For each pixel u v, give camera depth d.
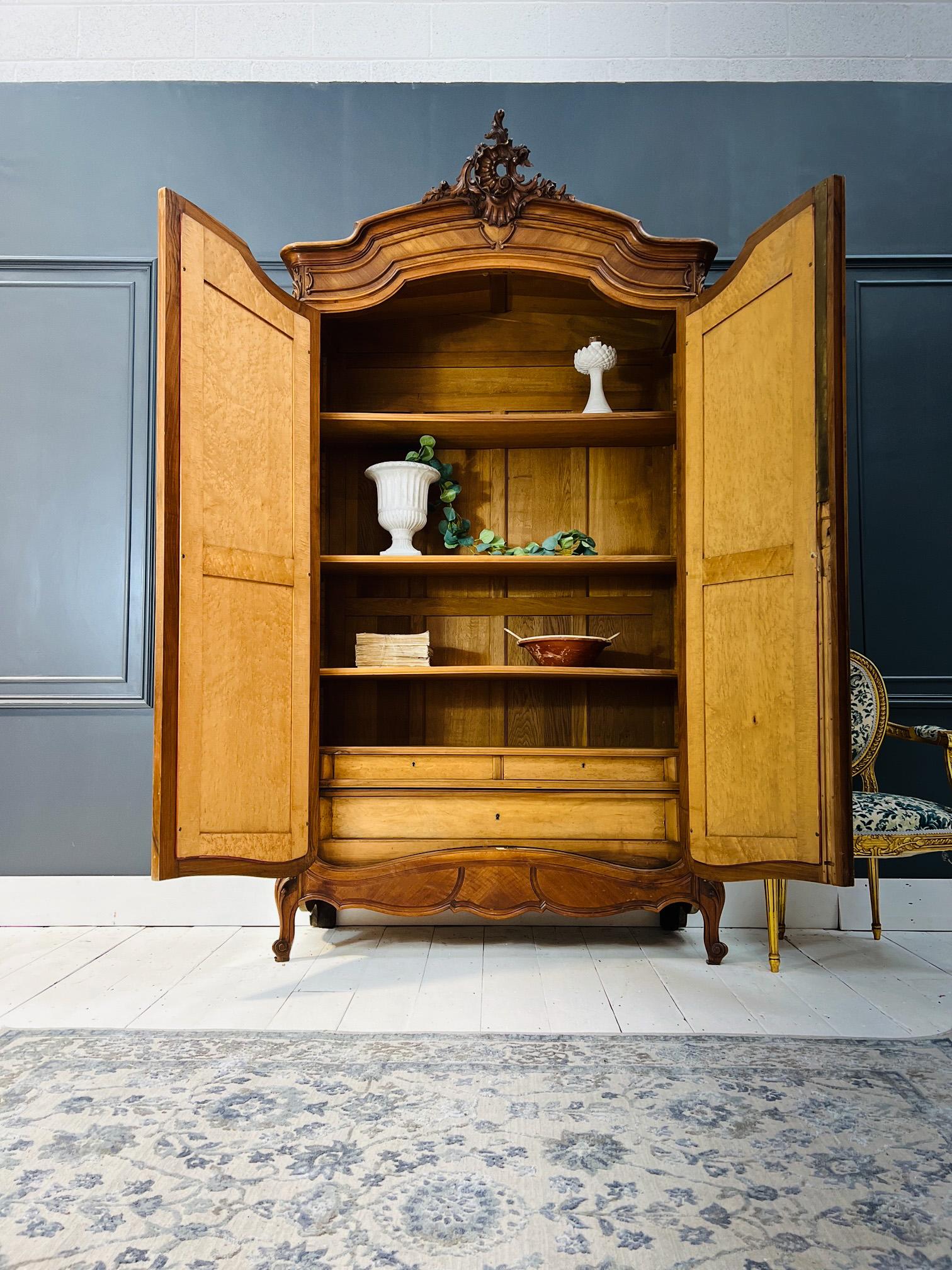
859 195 3.20
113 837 3.07
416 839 2.66
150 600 3.11
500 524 3.19
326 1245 1.19
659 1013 2.15
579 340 3.21
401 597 3.18
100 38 3.29
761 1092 1.69
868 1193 1.32
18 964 2.58
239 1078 1.75
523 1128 1.53
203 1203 1.29
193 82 3.25
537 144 3.23
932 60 3.26
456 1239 1.20
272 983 2.40
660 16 3.27
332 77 3.29
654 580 3.16
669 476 3.18
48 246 3.21
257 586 2.49
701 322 2.61
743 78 3.27
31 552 3.13
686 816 2.60
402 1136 1.50
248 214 3.22
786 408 2.28
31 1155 1.44
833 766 2.12
